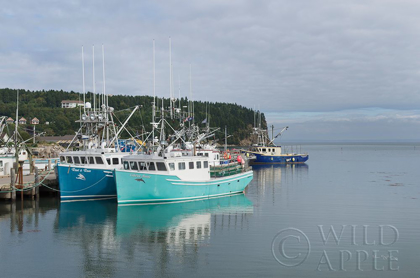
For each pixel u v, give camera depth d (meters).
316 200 45.97
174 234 30.16
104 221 33.78
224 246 27.34
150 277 22.06
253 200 45.28
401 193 52.16
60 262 24.25
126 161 40.72
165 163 39.06
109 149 43.22
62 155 43.22
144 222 33.56
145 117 132.38
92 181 41.25
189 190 41.22
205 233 30.55
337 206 41.97
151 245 27.48
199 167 42.50
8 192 41.84
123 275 22.33
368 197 48.47
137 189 38.44
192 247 27.11
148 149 44.84
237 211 38.53
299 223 34.09
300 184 61.84
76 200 41.31
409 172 84.12
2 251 26.17
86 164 42.19
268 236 29.88
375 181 66.56
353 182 64.81
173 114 48.06
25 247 27.02
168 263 24.12
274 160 109.69
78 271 22.91
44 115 185.00
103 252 26.03
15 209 38.22
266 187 57.94
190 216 36.03
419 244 28.22
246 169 55.56
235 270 23.09
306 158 112.50
